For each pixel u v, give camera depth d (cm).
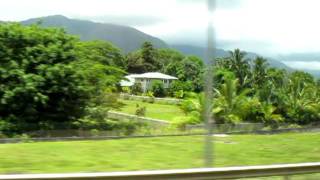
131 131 3428
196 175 1045
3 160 1402
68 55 3550
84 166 1370
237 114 4709
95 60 4006
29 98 3322
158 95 9762
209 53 1338
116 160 1508
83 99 3581
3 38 3406
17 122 3281
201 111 4269
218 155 1753
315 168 1240
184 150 1852
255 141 2353
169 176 1011
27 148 1736
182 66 12350
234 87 4756
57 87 3403
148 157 1616
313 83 7788
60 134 3189
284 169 1182
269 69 9388
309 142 2352
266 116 4912
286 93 5772
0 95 3288
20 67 3366
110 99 3838
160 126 3872
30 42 3484
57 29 3650
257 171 1137
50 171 1263
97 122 3641
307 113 5625
